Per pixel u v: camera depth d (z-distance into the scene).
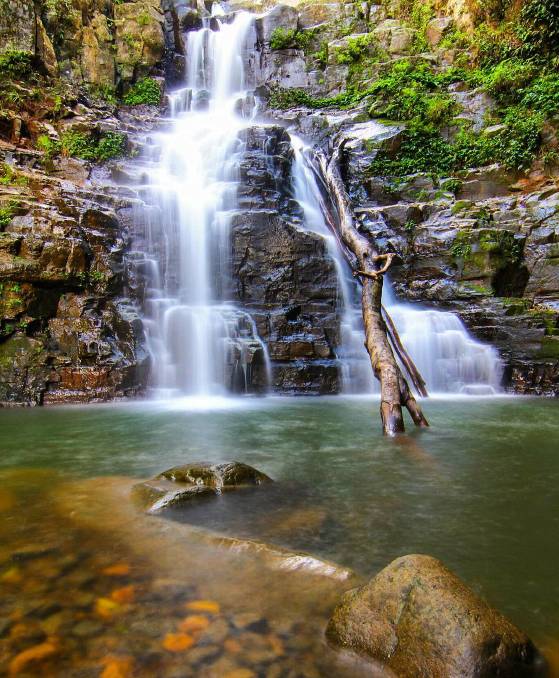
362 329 12.61
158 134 17.41
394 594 2.06
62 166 14.41
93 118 16.64
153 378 10.74
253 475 4.27
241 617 2.22
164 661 1.94
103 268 11.02
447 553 2.96
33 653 1.98
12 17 16.53
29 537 3.06
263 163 14.78
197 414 8.38
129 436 6.56
